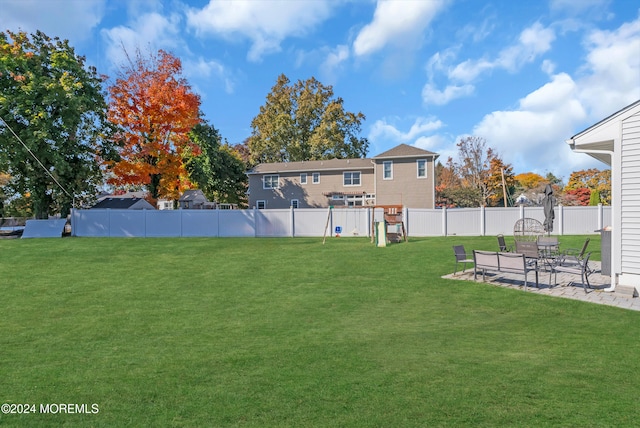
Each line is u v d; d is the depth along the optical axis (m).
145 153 27.48
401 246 17.95
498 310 7.95
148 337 6.42
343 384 4.42
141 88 27.33
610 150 10.12
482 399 4.00
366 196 37.81
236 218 25.47
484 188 41.53
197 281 11.12
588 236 20.95
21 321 7.40
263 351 5.65
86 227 25.20
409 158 35.25
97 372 4.90
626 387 4.27
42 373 4.88
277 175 40.72
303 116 51.97
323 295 9.44
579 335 6.24
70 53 26.78
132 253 16.38
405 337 6.30
